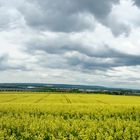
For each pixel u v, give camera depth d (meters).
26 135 15.45
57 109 28.61
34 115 26.00
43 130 16.28
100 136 14.60
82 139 14.54
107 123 19.00
